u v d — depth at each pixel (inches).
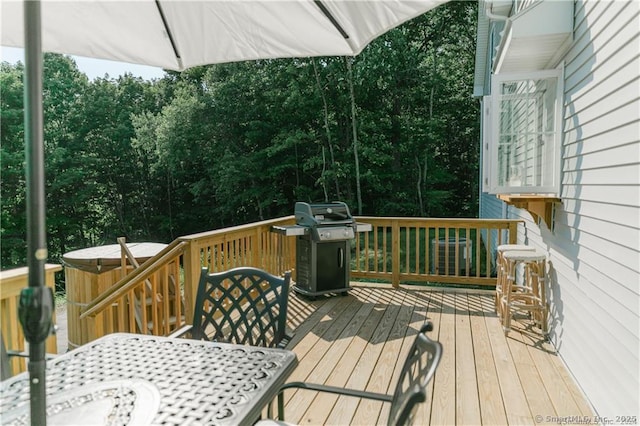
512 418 104.4
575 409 108.9
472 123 781.9
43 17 83.4
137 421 49.3
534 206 158.4
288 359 67.1
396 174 724.0
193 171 844.6
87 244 872.3
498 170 176.9
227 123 780.0
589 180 117.4
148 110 919.0
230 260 181.2
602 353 105.3
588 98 119.7
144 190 897.5
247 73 762.2
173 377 60.8
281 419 71.9
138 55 94.7
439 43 786.8
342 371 131.1
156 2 83.1
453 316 187.2
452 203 796.6
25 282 102.5
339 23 83.3
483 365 135.3
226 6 84.4
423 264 466.9
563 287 140.9
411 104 761.0
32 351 41.9
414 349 54.9
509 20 140.5
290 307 200.7
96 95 890.7
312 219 208.8
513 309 185.5
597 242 110.0
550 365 135.5
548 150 160.7
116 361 66.4
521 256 156.5
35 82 41.3
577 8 131.5
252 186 759.1
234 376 61.0
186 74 909.2
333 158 716.0
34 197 41.2
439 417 104.7
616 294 97.7
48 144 829.2
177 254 146.9
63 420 49.7
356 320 181.8
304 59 715.4
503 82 159.2
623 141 94.9
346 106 727.7
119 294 132.0
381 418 104.3
